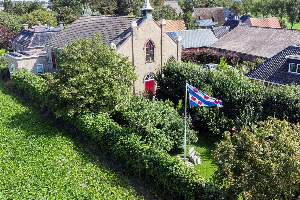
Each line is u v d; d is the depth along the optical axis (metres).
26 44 57.00
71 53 27.77
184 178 18.12
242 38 56.53
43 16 86.56
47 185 19.73
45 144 25.33
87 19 46.50
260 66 35.97
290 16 95.75
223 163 15.59
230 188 15.48
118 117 28.50
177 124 25.22
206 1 139.50
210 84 30.11
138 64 37.28
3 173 20.86
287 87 25.66
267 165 13.93
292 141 14.15
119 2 97.56
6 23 73.75
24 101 36.69
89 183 20.38
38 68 47.50
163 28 38.47
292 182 13.79
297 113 24.05
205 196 17.09
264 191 14.61
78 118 26.36
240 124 26.14
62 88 26.09
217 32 68.75
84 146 25.81
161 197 19.59
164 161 19.47
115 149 22.77
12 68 47.34
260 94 26.06
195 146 26.84
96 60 27.88
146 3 36.41
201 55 56.44
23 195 18.62
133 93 37.81
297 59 31.58
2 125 28.95
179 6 126.44
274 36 52.53
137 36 36.22
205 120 28.25
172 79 33.59
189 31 64.56
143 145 21.42
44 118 31.59
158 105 26.95
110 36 39.03
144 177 21.25
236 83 27.94
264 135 15.02
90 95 27.05
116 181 20.84
